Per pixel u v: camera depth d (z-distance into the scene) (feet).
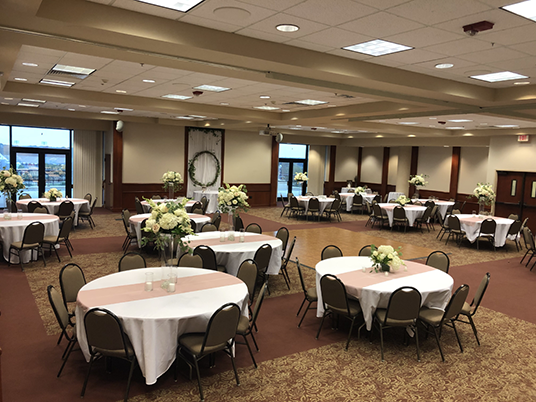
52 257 24.95
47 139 45.57
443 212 43.42
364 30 13.46
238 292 12.82
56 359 12.64
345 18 12.42
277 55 15.30
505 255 29.91
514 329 16.15
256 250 18.71
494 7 11.11
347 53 16.39
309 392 11.28
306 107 32.14
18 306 16.89
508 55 15.72
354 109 29.81
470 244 33.78
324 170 66.74
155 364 10.58
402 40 14.34
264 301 18.51
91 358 10.84
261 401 10.80
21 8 10.60
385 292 13.50
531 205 40.34
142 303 11.60
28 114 42.52
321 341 14.48
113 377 11.67
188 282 13.67
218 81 23.12
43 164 45.60
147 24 12.72
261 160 55.11
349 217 48.39
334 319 15.88
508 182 42.11
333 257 18.07
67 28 12.07
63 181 47.06
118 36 12.67
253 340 13.67
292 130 55.36
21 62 19.74
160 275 14.28
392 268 15.88
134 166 46.29
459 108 25.22
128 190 46.16
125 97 29.37
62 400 10.52
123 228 35.55
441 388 11.69
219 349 11.16
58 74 22.44
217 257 18.67
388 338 14.84
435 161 56.49
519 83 20.49
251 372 12.23
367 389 11.53
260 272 19.81
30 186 44.98
